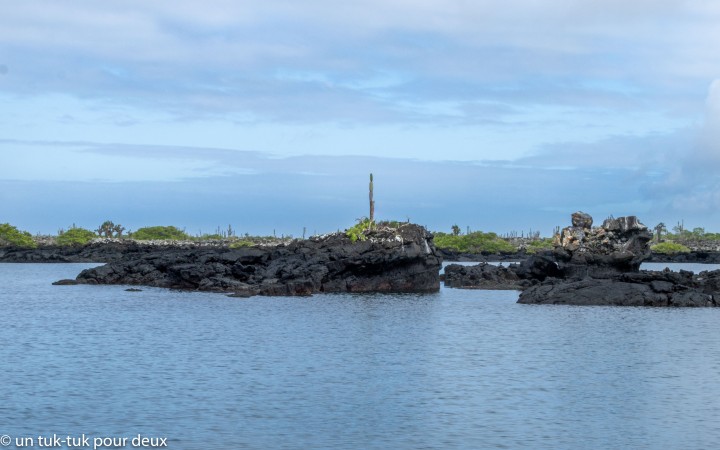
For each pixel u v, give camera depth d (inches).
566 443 1508.4
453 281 5221.5
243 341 2706.7
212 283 4630.9
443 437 1540.4
